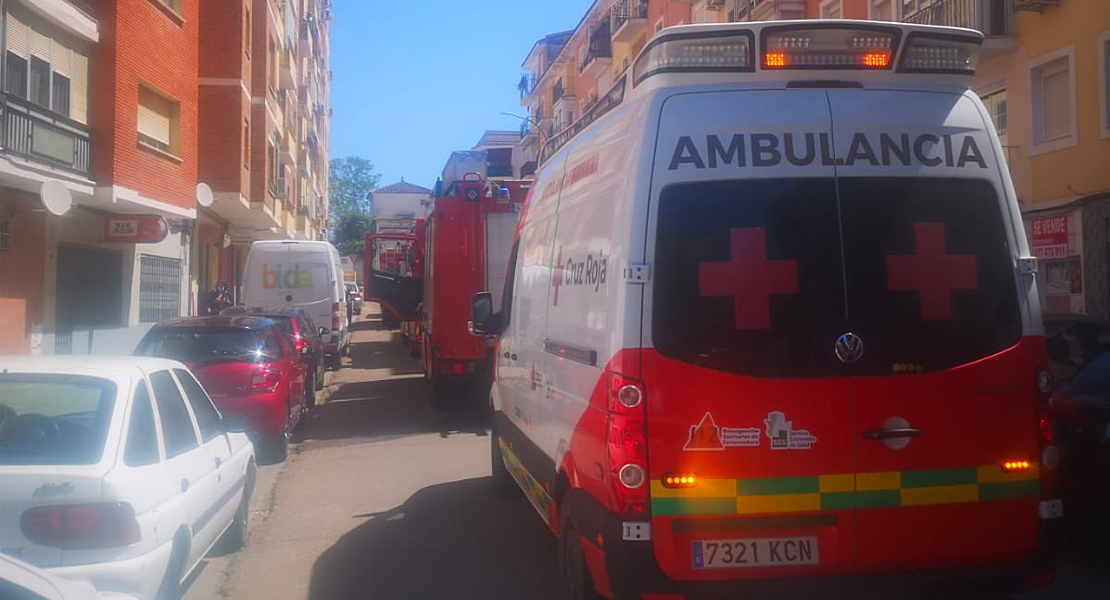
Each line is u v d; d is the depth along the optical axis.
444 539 7.46
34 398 4.91
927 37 4.60
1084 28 16.31
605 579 4.39
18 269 15.57
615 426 4.22
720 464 4.20
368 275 23.53
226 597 6.06
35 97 14.85
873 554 4.28
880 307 4.36
